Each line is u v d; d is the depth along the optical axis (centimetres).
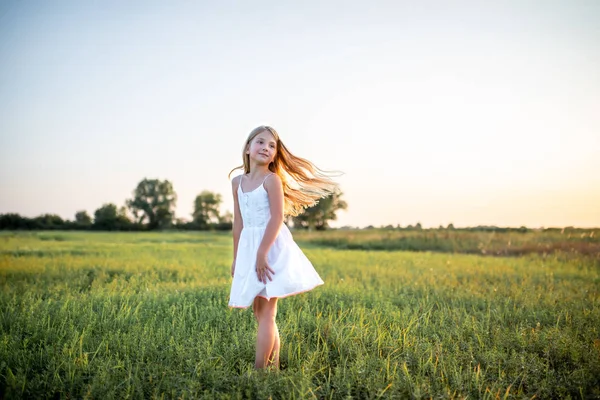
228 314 595
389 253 1847
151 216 9162
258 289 399
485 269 1212
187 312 632
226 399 346
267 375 381
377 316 594
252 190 432
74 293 779
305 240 2900
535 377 405
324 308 669
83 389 372
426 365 420
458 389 378
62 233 4278
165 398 363
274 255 413
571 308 657
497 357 445
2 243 2244
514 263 1389
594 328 542
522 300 727
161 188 9250
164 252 1788
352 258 1548
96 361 422
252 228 425
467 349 476
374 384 373
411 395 360
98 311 615
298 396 357
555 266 1335
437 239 2352
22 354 438
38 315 568
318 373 420
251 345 471
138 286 890
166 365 422
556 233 1867
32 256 1510
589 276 1102
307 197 478
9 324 550
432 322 592
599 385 392
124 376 399
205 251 1891
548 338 494
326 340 492
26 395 371
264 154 430
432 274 1067
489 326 568
